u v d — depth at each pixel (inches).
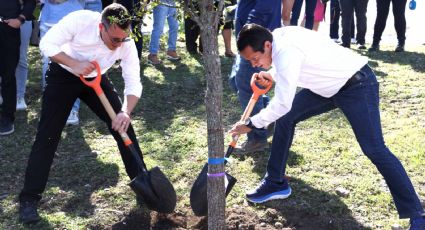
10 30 203.9
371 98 134.8
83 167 182.1
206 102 117.6
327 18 463.5
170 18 298.4
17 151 198.1
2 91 210.4
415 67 287.7
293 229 144.5
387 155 133.7
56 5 208.4
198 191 141.2
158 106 239.8
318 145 193.2
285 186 157.9
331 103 145.1
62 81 143.9
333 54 133.8
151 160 187.2
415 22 438.9
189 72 287.7
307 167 177.2
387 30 419.8
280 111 130.4
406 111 223.0
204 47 113.7
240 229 143.9
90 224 148.9
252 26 132.9
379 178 168.4
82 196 164.1
